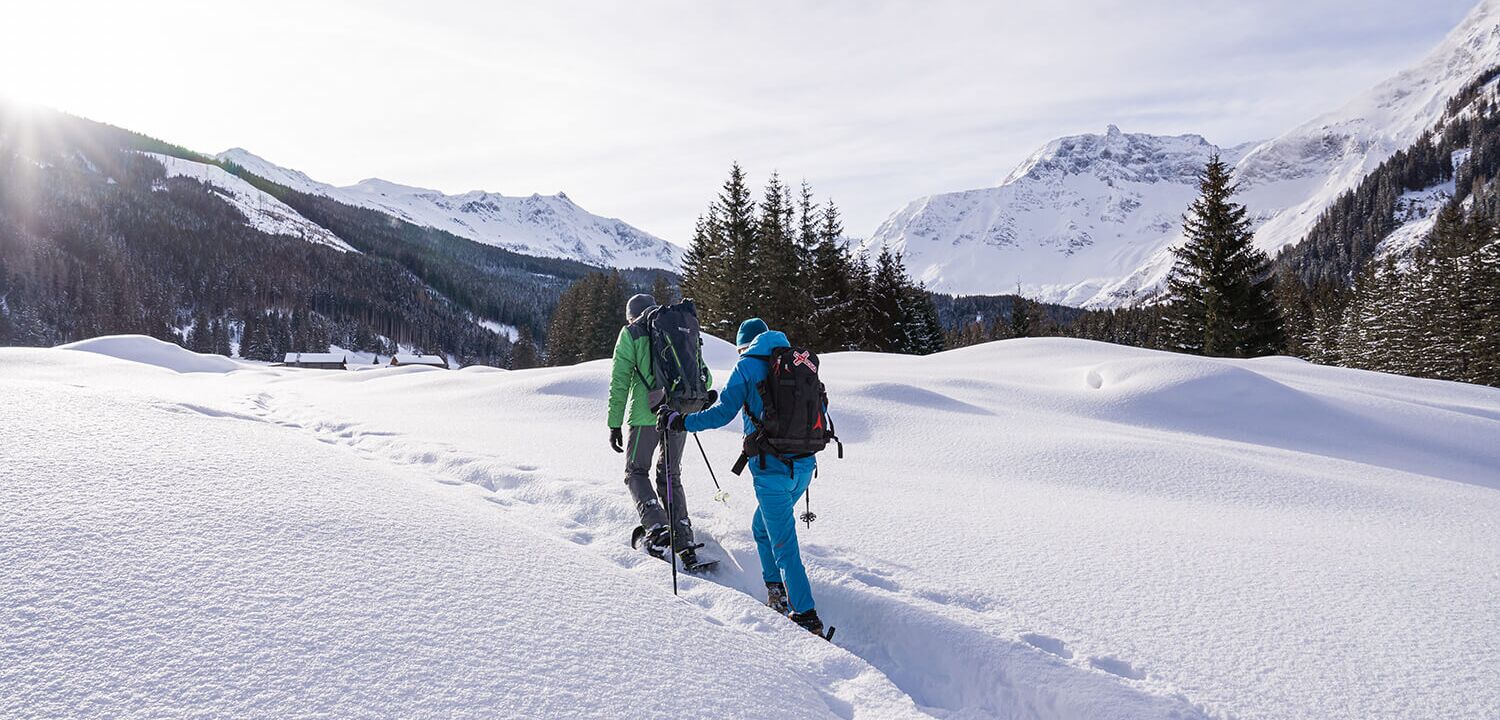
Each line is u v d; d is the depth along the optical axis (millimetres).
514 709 2285
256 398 11961
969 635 3588
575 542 4977
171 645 2248
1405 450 11961
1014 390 14383
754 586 4633
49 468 3408
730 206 50188
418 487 5016
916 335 59125
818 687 3176
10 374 14859
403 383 15641
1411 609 3918
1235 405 13344
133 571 2609
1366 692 3084
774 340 4320
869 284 57406
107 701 1962
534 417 10656
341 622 2564
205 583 2639
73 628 2227
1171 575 4418
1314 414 13133
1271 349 38406
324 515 3551
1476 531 5754
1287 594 4129
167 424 4922
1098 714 2961
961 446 8836
